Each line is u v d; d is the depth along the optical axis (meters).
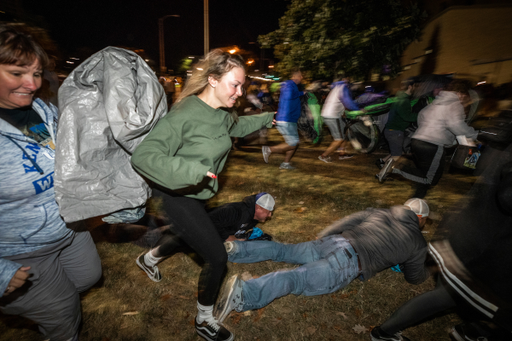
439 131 3.73
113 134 1.52
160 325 2.38
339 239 2.58
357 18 9.84
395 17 9.98
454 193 5.04
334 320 2.50
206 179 1.88
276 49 12.12
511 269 1.46
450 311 2.57
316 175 5.78
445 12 12.85
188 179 1.48
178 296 2.66
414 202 2.68
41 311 1.56
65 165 1.45
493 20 11.16
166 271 2.93
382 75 10.94
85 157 1.51
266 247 2.80
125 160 1.68
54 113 1.57
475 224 1.61
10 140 1.33
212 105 1.87
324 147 8.27
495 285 1.50
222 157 2.01
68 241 1.66
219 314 2.25
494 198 1.56
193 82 1.82
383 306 2.65
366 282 2.89
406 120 5.15
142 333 2.31
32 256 1.50
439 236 1.81
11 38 1.20
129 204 1.65
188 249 3.21
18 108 1.42
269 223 3.91
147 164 1.51
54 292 1.59
